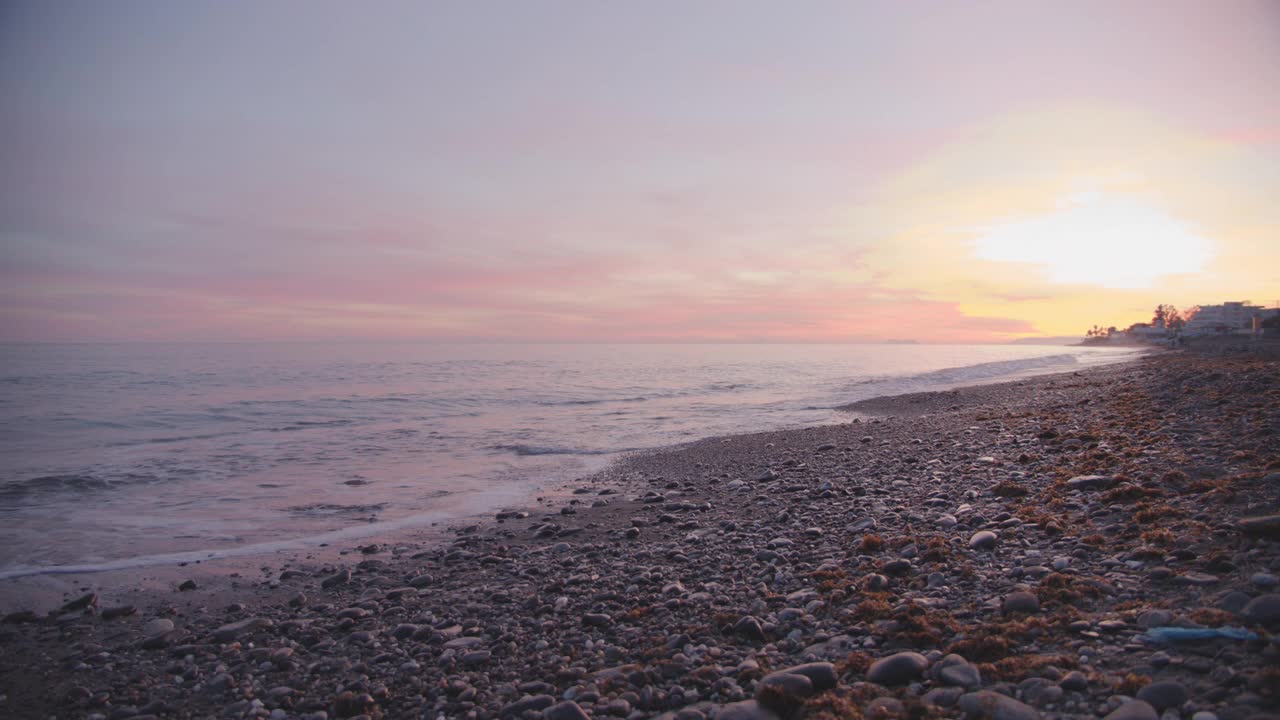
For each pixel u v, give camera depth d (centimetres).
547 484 1590
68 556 1069
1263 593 481
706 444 2105
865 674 482
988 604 573
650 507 1280
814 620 606
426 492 1516
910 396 3544
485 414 3130
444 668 601
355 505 1400
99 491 1535
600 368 7694
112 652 700
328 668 622
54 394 3975
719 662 544
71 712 572
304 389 4466
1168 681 390
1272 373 2091
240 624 755
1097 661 440
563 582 819
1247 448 984
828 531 935
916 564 719
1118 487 864
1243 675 383
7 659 686
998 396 3111
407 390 4441
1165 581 554
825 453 1723
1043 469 1125
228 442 2275
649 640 612
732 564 826
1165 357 7100
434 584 879
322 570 979
